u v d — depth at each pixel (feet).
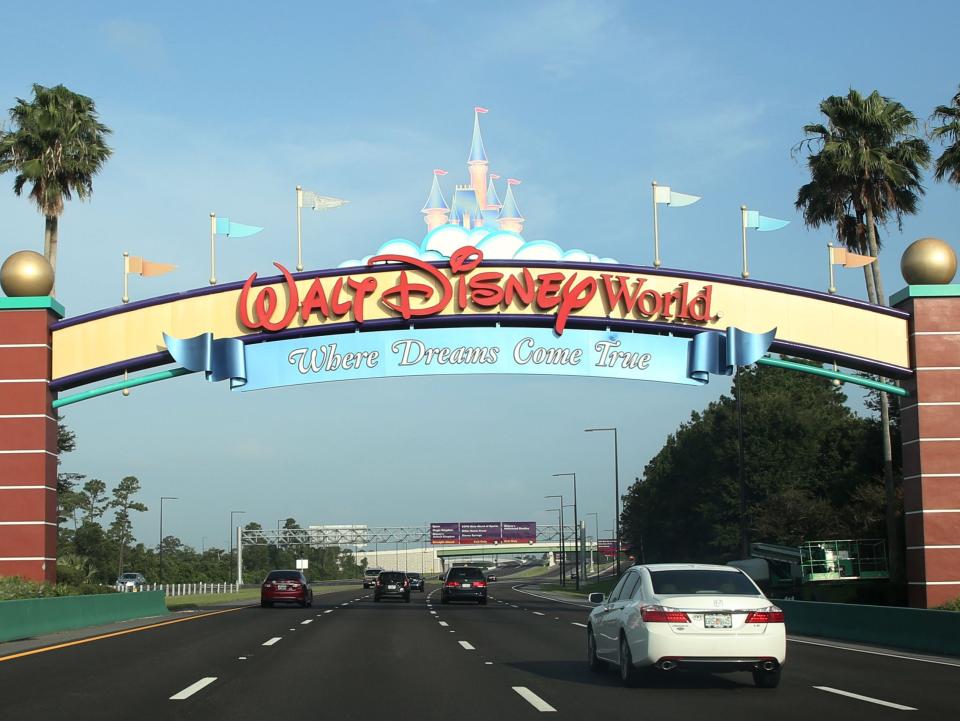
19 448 115.65
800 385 311.68
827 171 182.19
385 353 121.60
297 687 54.75
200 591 338.54
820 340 120.57
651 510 347.36
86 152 175.11
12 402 116.57
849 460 281.13
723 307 122.01
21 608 90.48
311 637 92.07
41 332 118.01
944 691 54.19
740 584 56.18
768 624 53.16
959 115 160.45
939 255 119.65
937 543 113.39
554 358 121.60
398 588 213.46
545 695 51.96
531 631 103.81
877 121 181.06
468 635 96.99
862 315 120.47
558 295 121.80
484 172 158.81
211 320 122.11
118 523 442.09
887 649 83.76
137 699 49.75
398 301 122.52
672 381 122.01
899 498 194.59
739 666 53.21
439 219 156.97
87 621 107.34
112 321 120.78
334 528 430.20
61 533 422.41
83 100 177.58
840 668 67.00
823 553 187.11
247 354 121.49
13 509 114.42
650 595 54.90
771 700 50.37
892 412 229.45
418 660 70.90
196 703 48.37
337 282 122.11
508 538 432.25
